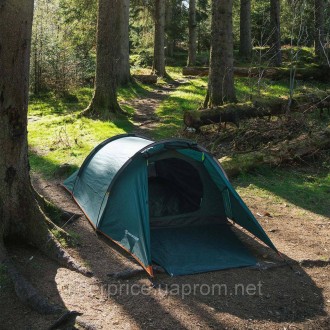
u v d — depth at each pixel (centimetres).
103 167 695
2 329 412
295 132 1122
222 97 1323
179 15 3297
